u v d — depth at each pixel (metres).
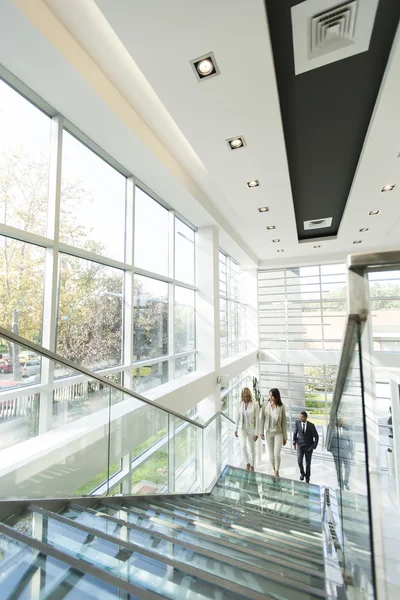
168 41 2.21
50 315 2.86
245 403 6.14
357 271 1.03
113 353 3.81
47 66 2.41
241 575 1.32
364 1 2.05
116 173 3.98
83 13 2.24
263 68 2.43
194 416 5.77
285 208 5.41
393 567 1.00
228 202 5.20
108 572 1.14
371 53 2.48
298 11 2.13
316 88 2.89
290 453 8.53
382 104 2.83
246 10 1.99
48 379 2.26
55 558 1.19
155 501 2.71
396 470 1.65
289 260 9.57
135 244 4.34
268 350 9.90
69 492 2.30
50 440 2.23
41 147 2.85
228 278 8.65
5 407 1.99
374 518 1.04
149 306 4.65
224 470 4.80
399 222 6.18
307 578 1.42
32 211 2.75
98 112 2.95
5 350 1.98
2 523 1.46
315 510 3.56
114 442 2.77
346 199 5.47
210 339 6.03
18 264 2.63
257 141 3.44
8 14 2.00
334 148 3.89
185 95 2.73
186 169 4.55
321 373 9.48
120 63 2.69
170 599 1.07
